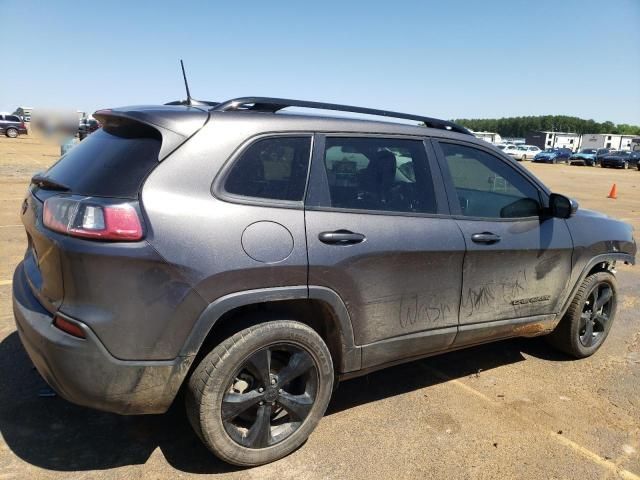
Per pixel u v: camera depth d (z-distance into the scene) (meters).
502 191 3.68
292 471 2.77
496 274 3.54
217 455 2.65
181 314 2.40
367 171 3.03
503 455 3.03
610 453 3.10
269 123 2.73
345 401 3.56
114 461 2.77
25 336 2.52
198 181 2.48
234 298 2.50
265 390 2.71
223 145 2.57
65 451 2.82
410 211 3.15
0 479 2.56
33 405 3.21
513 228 3.63
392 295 3.04
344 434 3.15
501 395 3.75
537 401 3.68
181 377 2.48
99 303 2.31
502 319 3.68
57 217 2.40
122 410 2.47
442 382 3.92
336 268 2.77
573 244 3.99
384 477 2.78
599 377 4.12
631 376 4.16
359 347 3.00
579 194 20.61
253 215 2.57
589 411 3.58
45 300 2.51
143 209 2.35
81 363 2.33
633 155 47.28
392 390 3.75
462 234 3.31
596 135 90.88
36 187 2.90
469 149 3.55
